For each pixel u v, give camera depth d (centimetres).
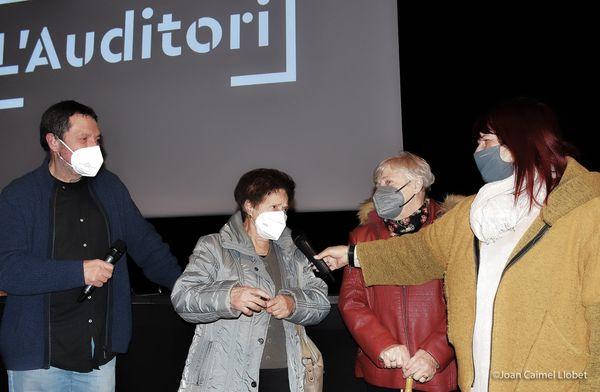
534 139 134
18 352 180
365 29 387
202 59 408
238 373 172
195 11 414
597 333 120
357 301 198
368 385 203
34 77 432
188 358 177
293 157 386
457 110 375
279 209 184
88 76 424
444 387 187
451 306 148
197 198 398
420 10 384
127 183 409
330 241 378
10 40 441
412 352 188
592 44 365
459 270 147
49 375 183
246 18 404
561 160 134
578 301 126
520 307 129
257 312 170
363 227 212
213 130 400
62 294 186
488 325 135
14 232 182
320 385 183
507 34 376
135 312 252
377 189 202
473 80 376
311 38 393
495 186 144
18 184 191
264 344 177
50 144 190
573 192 128
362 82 383
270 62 396
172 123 407
